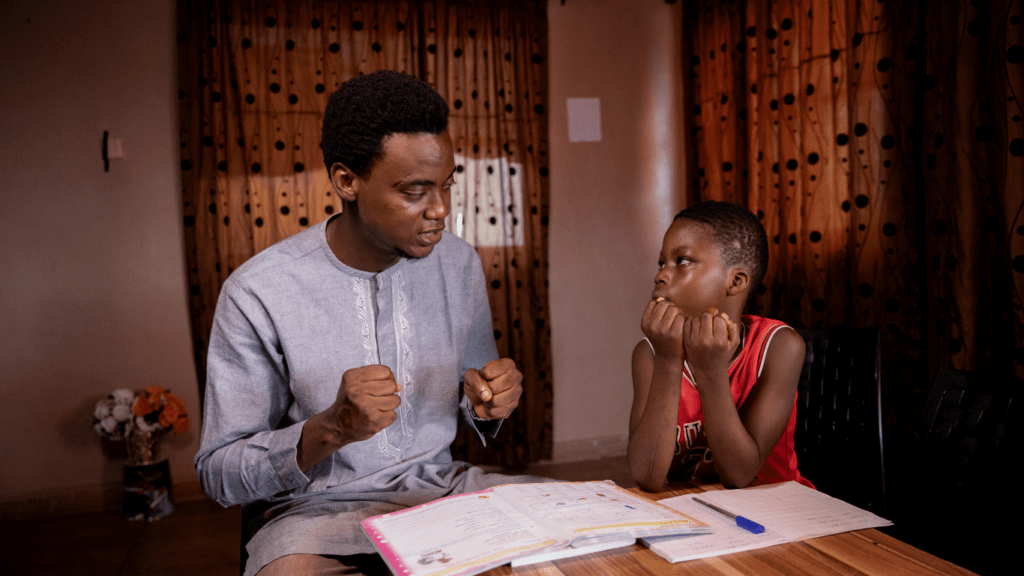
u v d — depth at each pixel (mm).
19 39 2771
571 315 3436
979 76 1841
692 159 3377
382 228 920
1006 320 1820
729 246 1000
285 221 3008
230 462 938
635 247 3529
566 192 3412
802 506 822
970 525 989
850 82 2344
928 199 2039
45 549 2404
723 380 910
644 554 690
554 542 665
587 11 3424
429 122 864
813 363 1411
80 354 2857
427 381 1150
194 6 2895
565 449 3436
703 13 3234
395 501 1018
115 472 2879
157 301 2939
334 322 1067
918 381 2168
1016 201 1745
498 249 3262
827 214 2451
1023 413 945
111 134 2875
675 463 1126
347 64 3072
